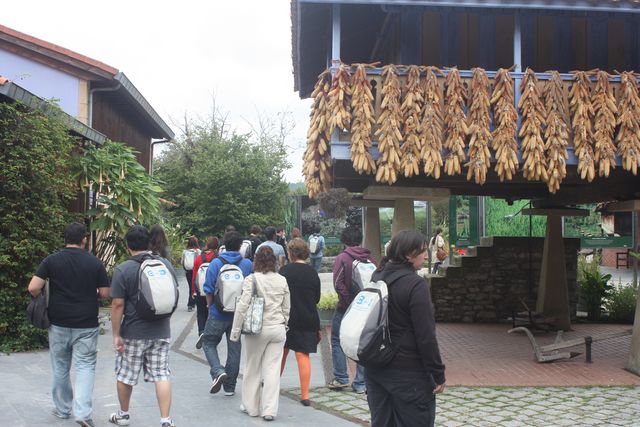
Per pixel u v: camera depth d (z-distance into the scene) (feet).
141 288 18.37
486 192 41.29
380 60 35.96
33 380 24.89
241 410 21.80
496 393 24.84
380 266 14.35
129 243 19.07
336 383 24.73
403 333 13.38
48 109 31.78
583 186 37.50
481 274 46.14
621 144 25.32
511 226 63.41
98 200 37.09
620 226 60.08
